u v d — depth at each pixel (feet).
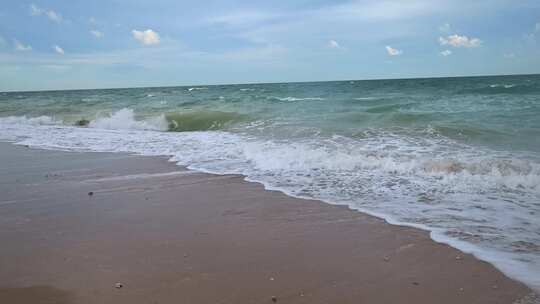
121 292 10.48
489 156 25.12
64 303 9.94
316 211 17.02
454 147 28.48
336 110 52.75
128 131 49.06
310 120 43.98
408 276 11.14
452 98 68.03
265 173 24.06
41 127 55.88
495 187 19.66
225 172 24.70
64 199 19.71
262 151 29.73
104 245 13.75
